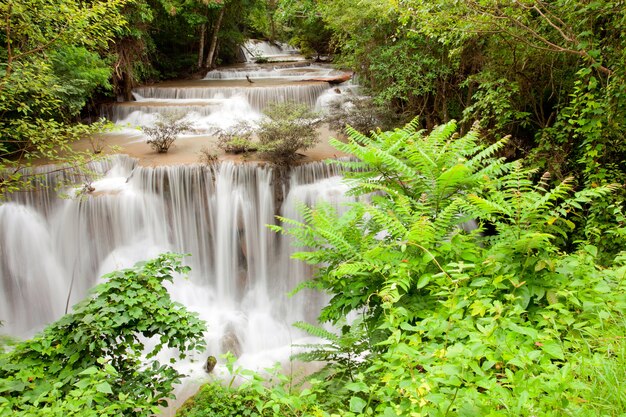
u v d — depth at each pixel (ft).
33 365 11.24
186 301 28.89
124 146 37.32
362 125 36.81
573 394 6.08
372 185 13.50
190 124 37.78
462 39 23.36
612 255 18.01
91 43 23.00
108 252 29.89
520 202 10.71
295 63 74.33
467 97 34.58
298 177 32.24
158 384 12.21
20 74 22.45
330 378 11.21
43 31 23.48
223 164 31.60
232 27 73.36
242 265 31.94
